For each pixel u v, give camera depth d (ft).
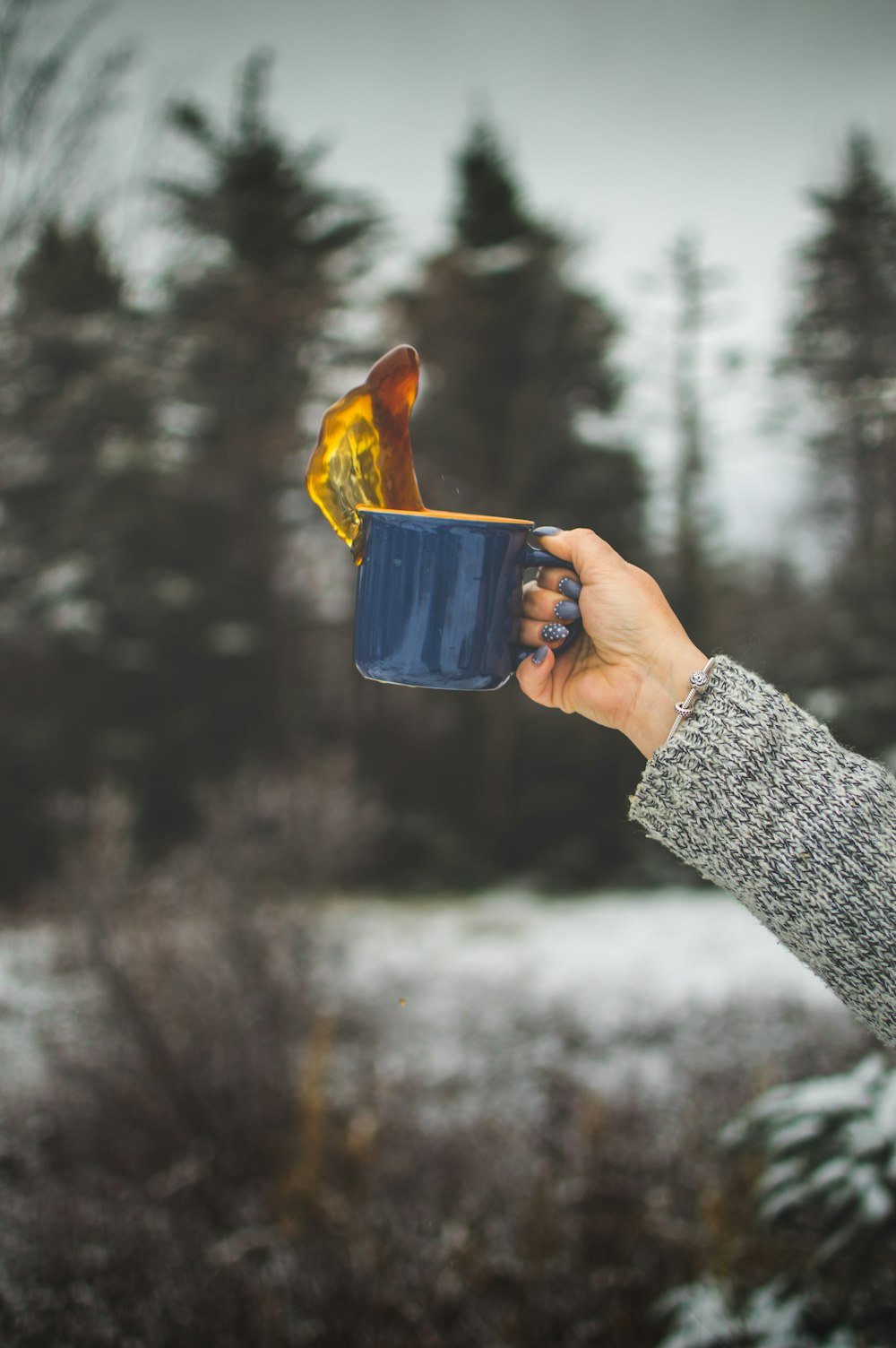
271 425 56.70
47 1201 11.28
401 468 3.96
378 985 23.65
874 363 63.98
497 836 56.29
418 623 3.66
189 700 55.62
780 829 2.94
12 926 20.98
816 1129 6.35
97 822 21.42
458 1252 9.15
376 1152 12.32
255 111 53.93
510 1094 16.84
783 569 67.67
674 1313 7.68
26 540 45.93
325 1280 9.07
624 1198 9.77
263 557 58.23
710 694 3.24
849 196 67.82
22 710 51.26
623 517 60.95
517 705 58.95
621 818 55.62
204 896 18.42
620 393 61.57
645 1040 21.13
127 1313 8.93
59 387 28.07
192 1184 11.75
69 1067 13.70
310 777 24.91
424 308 56.85
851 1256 6.34
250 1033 14.60
